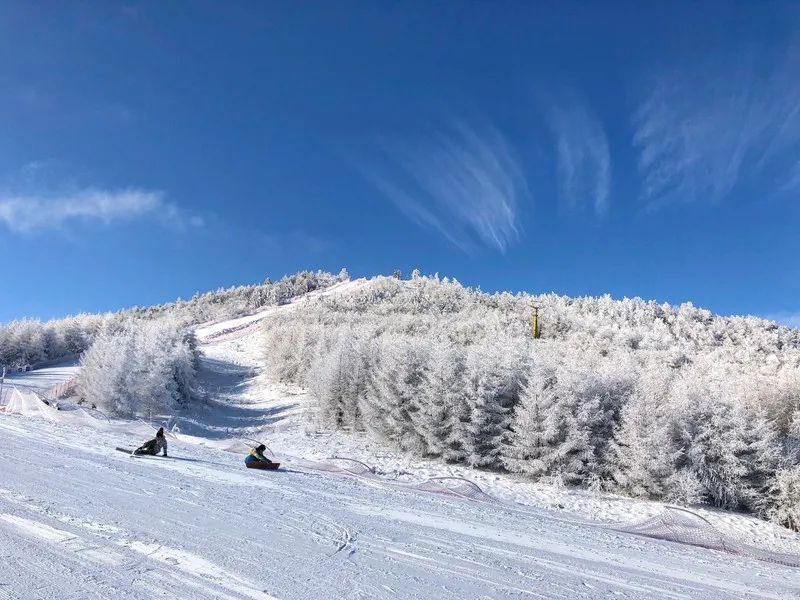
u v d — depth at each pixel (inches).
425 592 219.8
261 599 195.9
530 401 824.9
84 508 307.1
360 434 1091.3
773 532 625.9
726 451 721.6
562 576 260.4
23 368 2006.6
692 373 952.3
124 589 195.9
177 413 1220.5
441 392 909.8
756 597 261.9
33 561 217.3
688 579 279.3
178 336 1787.6
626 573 277.9
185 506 333.1
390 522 339.0
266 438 1042.1
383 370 1018.1
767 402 960.9
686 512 627.2
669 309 2726.4
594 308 2733.8
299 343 1721.2
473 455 848.3
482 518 390.3
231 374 2009.1
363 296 3186.5
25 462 447.8
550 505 650.8
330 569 236.8
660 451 719.1
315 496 407.8
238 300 4239.7
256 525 301.3
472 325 2143.2
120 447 586.2
